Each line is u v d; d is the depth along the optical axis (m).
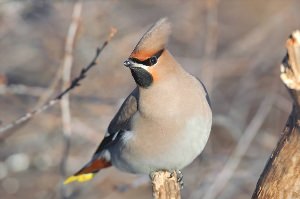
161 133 8.81
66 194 13.17
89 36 15.59
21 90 13.11
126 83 15.40
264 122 15.54
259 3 18.23
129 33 16.08
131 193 14.76
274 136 15.31
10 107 15.07
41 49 16.53
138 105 8.96
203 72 15.12
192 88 8.80
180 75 8.74
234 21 18.05
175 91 8.68
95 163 10.12
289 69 6.81
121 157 9.44
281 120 15.55
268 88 16.09
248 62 16.52
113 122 9.56
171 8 17.30
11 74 16.47
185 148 8.86
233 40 17.59
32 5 16.27
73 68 14.58
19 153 15.49
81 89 14.75
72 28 11.33
